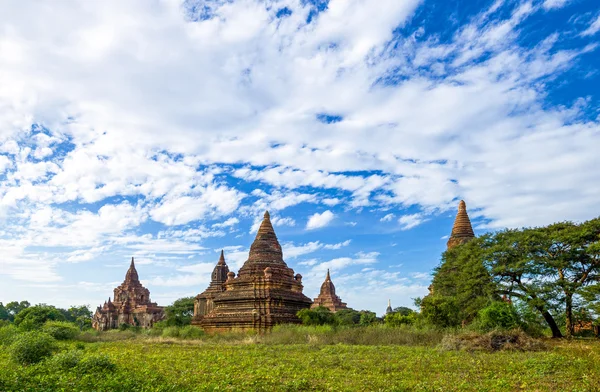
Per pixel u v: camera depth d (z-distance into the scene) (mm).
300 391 17328
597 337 41125
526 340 29906
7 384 16797
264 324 53312
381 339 37062
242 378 19656
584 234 39594
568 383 17953
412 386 17859
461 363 23453
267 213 65375
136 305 112562
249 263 60844
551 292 39969
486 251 44062
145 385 17469
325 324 48188
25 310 68750
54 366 21094
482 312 37531
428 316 41250
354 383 18562
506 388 17000
